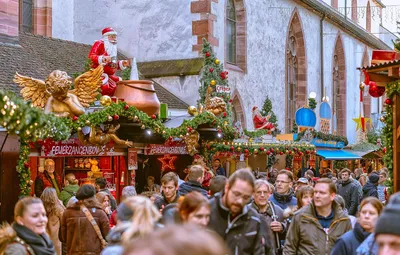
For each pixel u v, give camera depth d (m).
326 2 43.78
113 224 10.89
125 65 16.55
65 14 25.66
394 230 3.09
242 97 27.38
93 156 16.27
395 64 13.68
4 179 12.12
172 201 9.29
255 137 22.77
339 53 42.28
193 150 18.16
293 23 34.38
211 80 21.50
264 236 6.22
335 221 7.66
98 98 15.40
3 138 12.07
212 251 1.98
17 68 17.91
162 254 1.96
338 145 30.81
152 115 15.65
